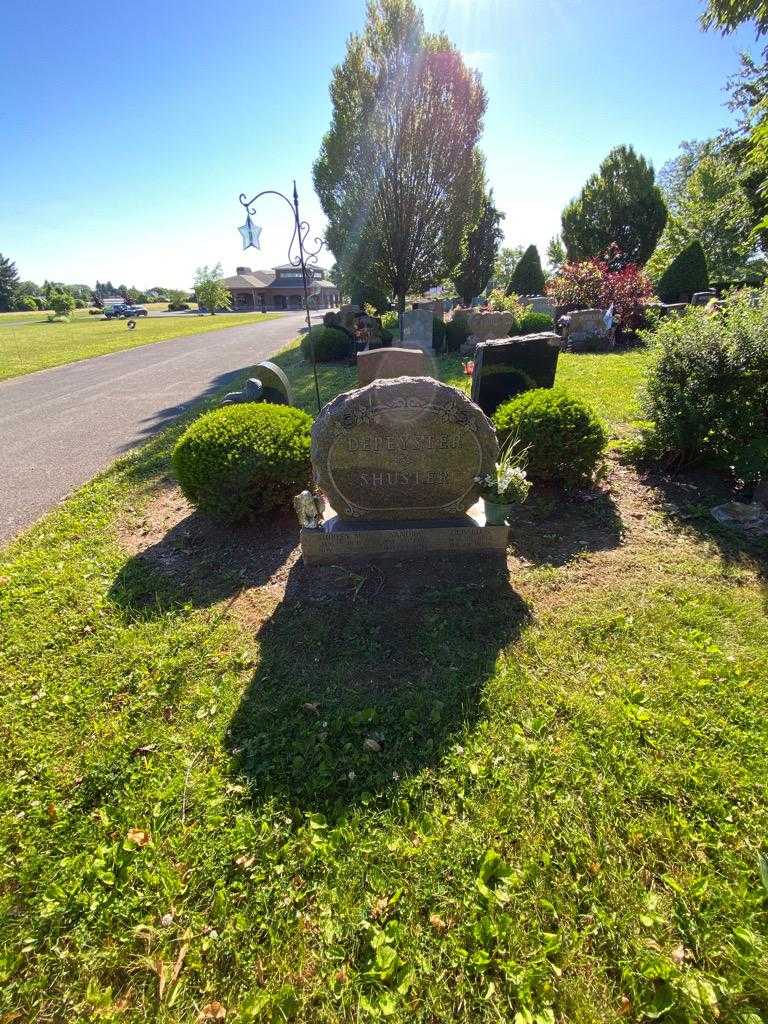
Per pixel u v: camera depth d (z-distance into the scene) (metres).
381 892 2.00
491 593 3.81
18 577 4.33
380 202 15.12
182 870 2.10
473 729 2.70
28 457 7.98
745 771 2.37
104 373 15.88
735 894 1.92
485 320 15.08
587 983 1.72
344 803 2.35
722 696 2.79
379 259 16.20
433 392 3.97
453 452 4.14
